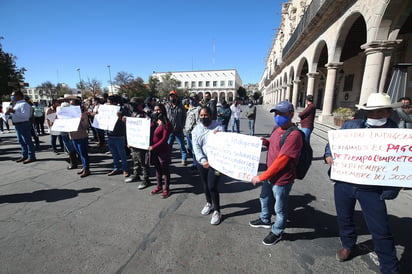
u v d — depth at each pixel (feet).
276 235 7.32
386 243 5.43
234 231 8.18
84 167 14.33
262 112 77.51
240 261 6.60
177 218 9.11
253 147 7.36
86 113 14.49
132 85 148.15
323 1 32.55
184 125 16.60
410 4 17.85
